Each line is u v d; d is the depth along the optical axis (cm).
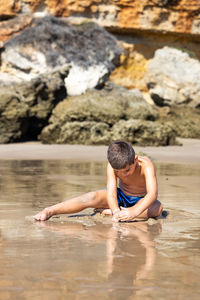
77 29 2252
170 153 1363
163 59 2445
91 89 2056
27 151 1397
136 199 444
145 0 2403
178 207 466
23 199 508
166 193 568
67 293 197
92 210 448
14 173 805
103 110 1873
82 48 2197
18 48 2114
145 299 191
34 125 1936
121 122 1788
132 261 253
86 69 2139
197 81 2394
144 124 1723
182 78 2398
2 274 225
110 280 216
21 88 1869
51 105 1906
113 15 2408
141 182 438
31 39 2141
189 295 197
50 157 1201
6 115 1803
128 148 407
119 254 270
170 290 203
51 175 773
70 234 332
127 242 306
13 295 194
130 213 388
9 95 1817
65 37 2180
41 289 202
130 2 2398
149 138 1698
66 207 413
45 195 540
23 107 1830
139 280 217
